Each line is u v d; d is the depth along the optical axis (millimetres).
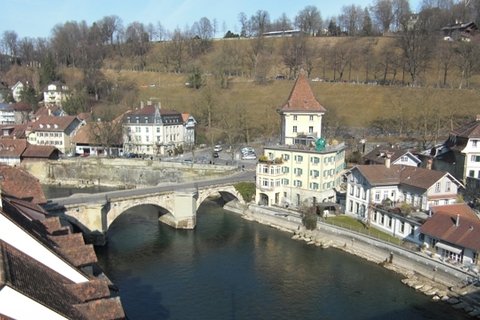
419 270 72938
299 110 115188
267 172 110188
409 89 187000
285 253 86000
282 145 114312
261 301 66875
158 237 95250
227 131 180250
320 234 92500
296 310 64500
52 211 82062
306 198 108625
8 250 28188
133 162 144625
